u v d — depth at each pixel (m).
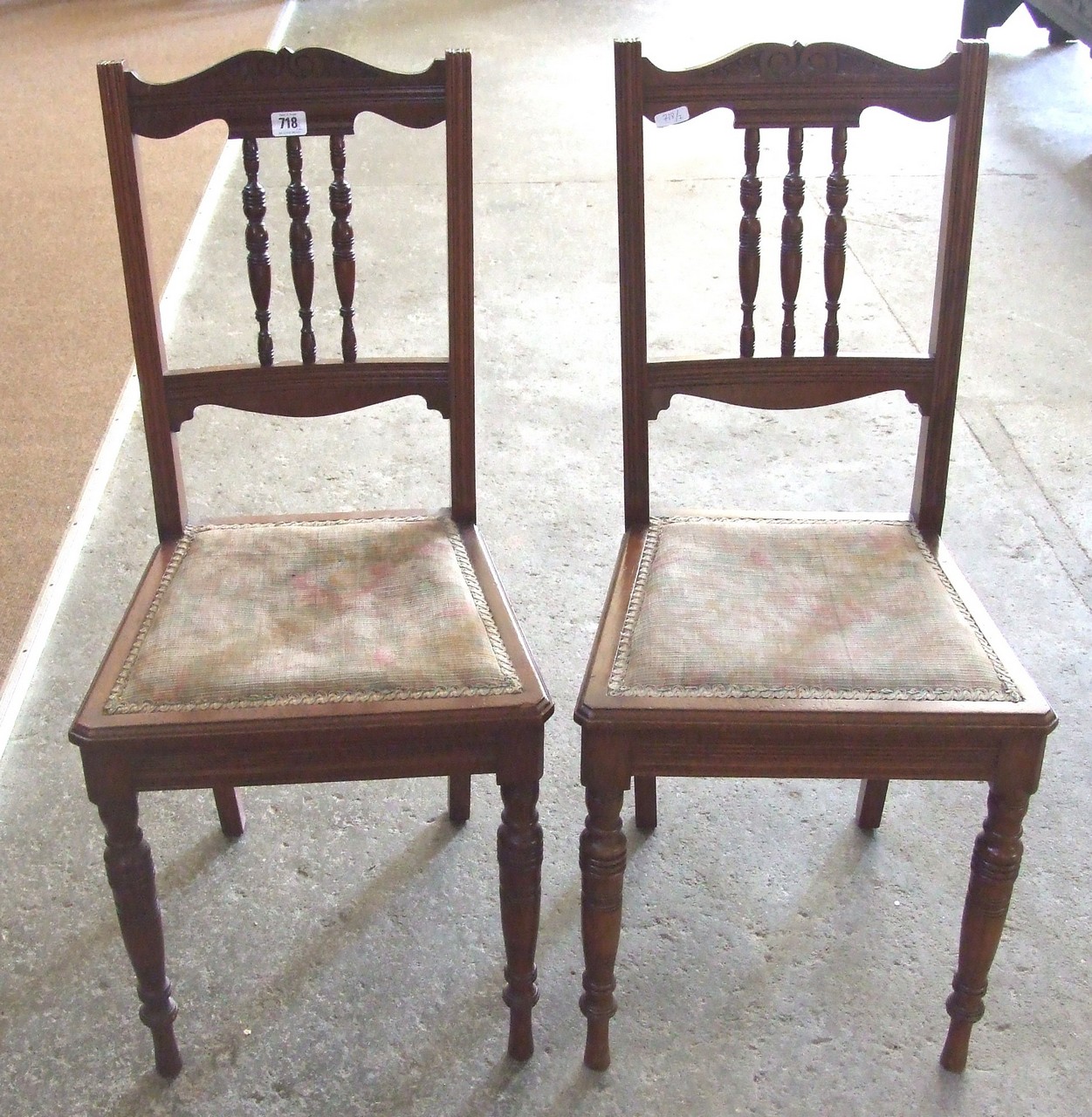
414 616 1.32
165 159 4.19
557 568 2.24
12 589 2.14
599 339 3.05
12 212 3.77
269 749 1.22
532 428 2.68
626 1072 1.42
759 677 1.25
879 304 3.18
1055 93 4.78
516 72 5.12
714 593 1.35
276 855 1.69
